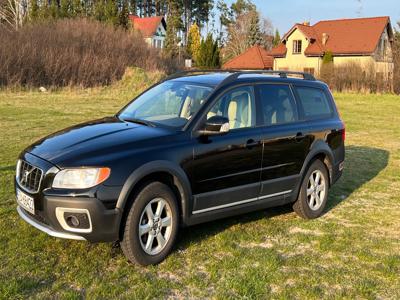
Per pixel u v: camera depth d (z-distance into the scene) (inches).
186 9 3449.8
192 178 181.3
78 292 148.5
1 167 299.7
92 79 1029.2
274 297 152.2
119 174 160.7
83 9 2096.5
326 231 218.2
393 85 1320.1
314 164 235.9
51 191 158.9
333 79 1393.9
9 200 234.1
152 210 171.9
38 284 151.9
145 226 169.0
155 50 1338.6
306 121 233.9
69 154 165.3
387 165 379.6
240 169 198.2
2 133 442.0
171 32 2635.3
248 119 207.3
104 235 159.8
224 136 193.2
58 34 1109.1
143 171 164.9
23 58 943.0
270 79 224.4
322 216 241.9
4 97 803.4
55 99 816.3
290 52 2010.3
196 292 153.0
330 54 1731.1
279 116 221.3
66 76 997.2
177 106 201.8
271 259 179.6
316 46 1947.6
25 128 478.0
